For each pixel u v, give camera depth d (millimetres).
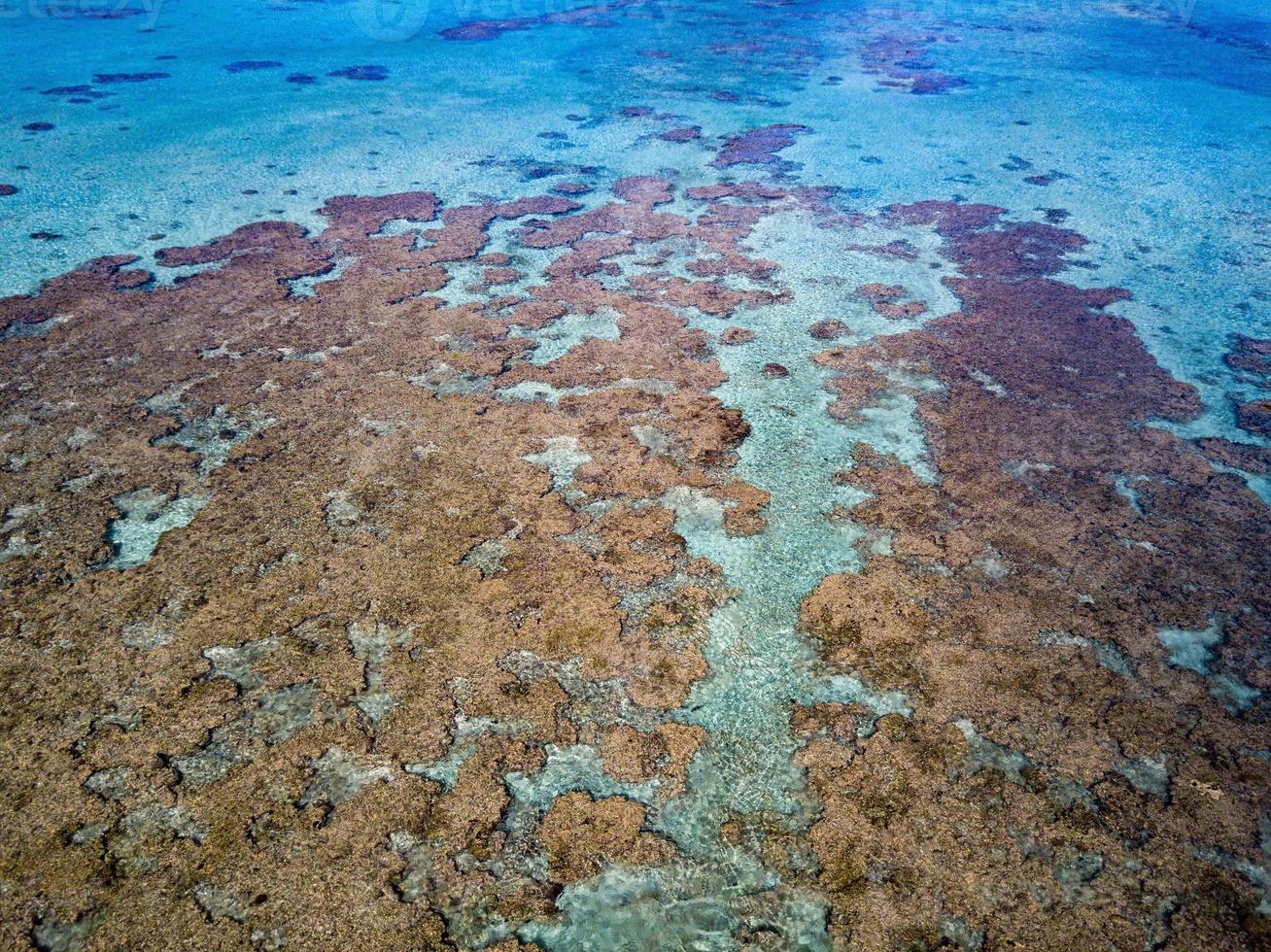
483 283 15219
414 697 7770
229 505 9844
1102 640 8500
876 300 14984
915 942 6102
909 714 7762
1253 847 6703
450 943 6055
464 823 6812
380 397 11898
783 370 12883
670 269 15898
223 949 5914
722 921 6258
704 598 8883
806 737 7559
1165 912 6281
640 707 7777
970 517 10078
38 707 7512
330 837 6656
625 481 10469
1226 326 14430
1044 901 6344
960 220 18375
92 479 10180
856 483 10594
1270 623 8727
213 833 6637
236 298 14391
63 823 6641
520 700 7777
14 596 8562
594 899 6375
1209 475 10875
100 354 12711
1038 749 7449
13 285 14516
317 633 8320
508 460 10750
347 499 10000
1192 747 7480
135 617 8398
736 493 10336
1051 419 11914
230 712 7547
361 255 16109
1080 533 9859
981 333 14039
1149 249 17203
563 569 9156
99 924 6031
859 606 8836
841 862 6613
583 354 13125
